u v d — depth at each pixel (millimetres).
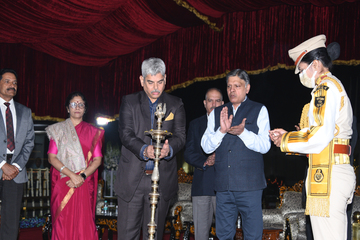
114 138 11500
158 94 3029
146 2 7582
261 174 3143
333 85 2447
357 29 6984
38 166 11750
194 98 12117
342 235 2383
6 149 4156
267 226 5293
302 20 7438
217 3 7070
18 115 4328
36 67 9117
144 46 9516
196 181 3910
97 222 5258
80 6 7109
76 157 4133
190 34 8820
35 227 7594
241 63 8070
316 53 2605
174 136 3135
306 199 2564
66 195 4008
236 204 3182
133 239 3068
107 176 9328
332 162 2412
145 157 2891
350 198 2467
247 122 3221
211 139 3152
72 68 9797
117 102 9953
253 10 7336
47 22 7266
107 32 8375
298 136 2471
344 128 2453
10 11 6797
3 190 4125
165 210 3117
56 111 9492
